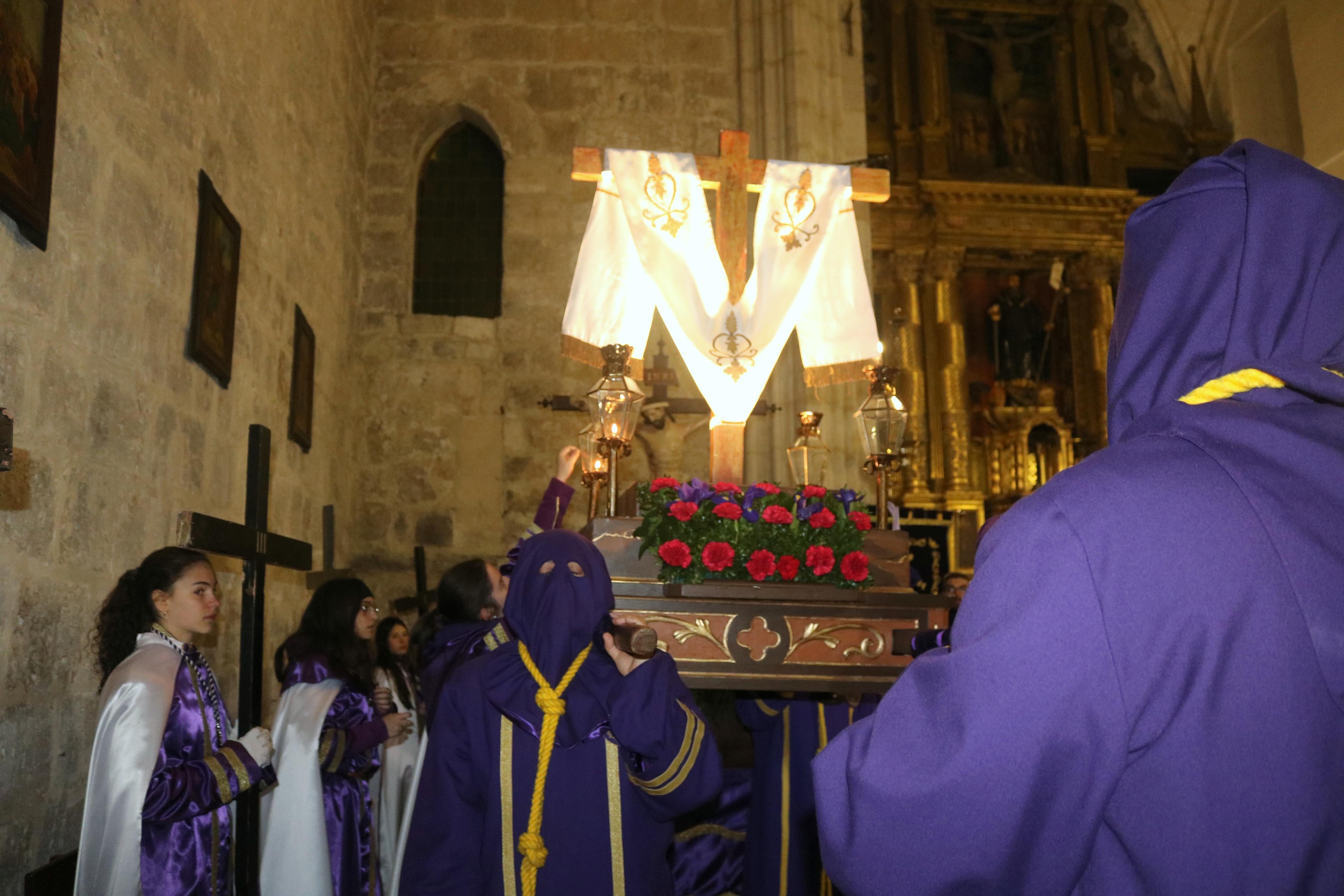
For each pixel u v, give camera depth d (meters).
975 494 12.50
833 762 0.87
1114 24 13.99
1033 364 13.49
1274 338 0.87
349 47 7.79
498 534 8.02
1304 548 0.75
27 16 2.73
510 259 8.52
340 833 3.55
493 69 8.83
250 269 5.16
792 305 3.61
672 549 2.68
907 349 12.95
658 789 2.08
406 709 4.38
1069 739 0.75
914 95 13.61
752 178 3.72
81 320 3.21
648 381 6.23
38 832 2.87
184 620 2.85
